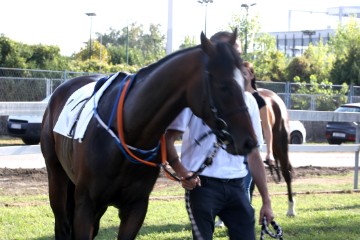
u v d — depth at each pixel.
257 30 29.28
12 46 24.78
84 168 4.34
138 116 4.07
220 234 7.11
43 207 8.02
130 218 4.43
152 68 4.09
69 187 5.11
